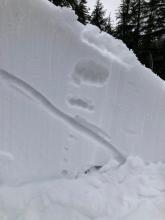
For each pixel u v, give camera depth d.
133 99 2.24
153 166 2.34
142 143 2.33
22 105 1.96
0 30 1.87
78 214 1.83
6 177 1.93
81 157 2.13
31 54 1.95
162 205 2.05
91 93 2.12
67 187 1.99
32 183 1.97
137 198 2.07
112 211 1.92
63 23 2.00
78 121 2.10
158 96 2.31
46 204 1.84
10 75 1.93
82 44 2.05
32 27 1.93
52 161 2.04
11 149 1.95
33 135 2.00
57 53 2.00
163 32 15.84
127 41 16.98
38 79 1.98
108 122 2.20
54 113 2.04
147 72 2.28
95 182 2.08
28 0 1.91
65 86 2.04
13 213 1.74
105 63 2.12
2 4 1.87
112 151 2.23
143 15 17.38
